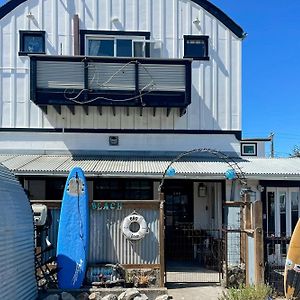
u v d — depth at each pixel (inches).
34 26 644.7
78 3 649.6
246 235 422.0
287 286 382.6
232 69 666.8
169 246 616.4
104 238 429.1
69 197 420.8
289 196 572.7
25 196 385.1
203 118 657.0
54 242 430.6
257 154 701.3
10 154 633.0
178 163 591.2
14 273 330.6
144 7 657.6
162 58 604.4
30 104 641.6
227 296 361.1
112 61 597.9
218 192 592.7
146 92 599.8
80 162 579.2
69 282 406.6
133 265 426.0
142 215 432.5
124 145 645.3
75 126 642.8
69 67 593.3
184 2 662.5
